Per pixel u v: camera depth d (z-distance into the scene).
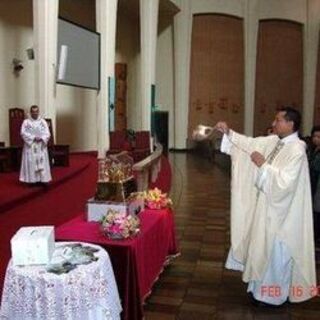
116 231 3.08
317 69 18.27
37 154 6.83
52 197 6.81
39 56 8.56
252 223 3.64
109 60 11.14
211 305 3.62
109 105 11.29
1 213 5.57
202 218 6.65
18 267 2.47
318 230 4.91
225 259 4.75
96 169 9.78
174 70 17.70
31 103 10.78
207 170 12.21
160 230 3.82
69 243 2.88
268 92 18.53
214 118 18.34
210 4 17.52
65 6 12.27
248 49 17.84
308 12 17.97
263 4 17.94
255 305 3.62
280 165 3.49
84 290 2.40
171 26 17.62
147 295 3.51
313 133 4.94
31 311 2.38
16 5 10.17
